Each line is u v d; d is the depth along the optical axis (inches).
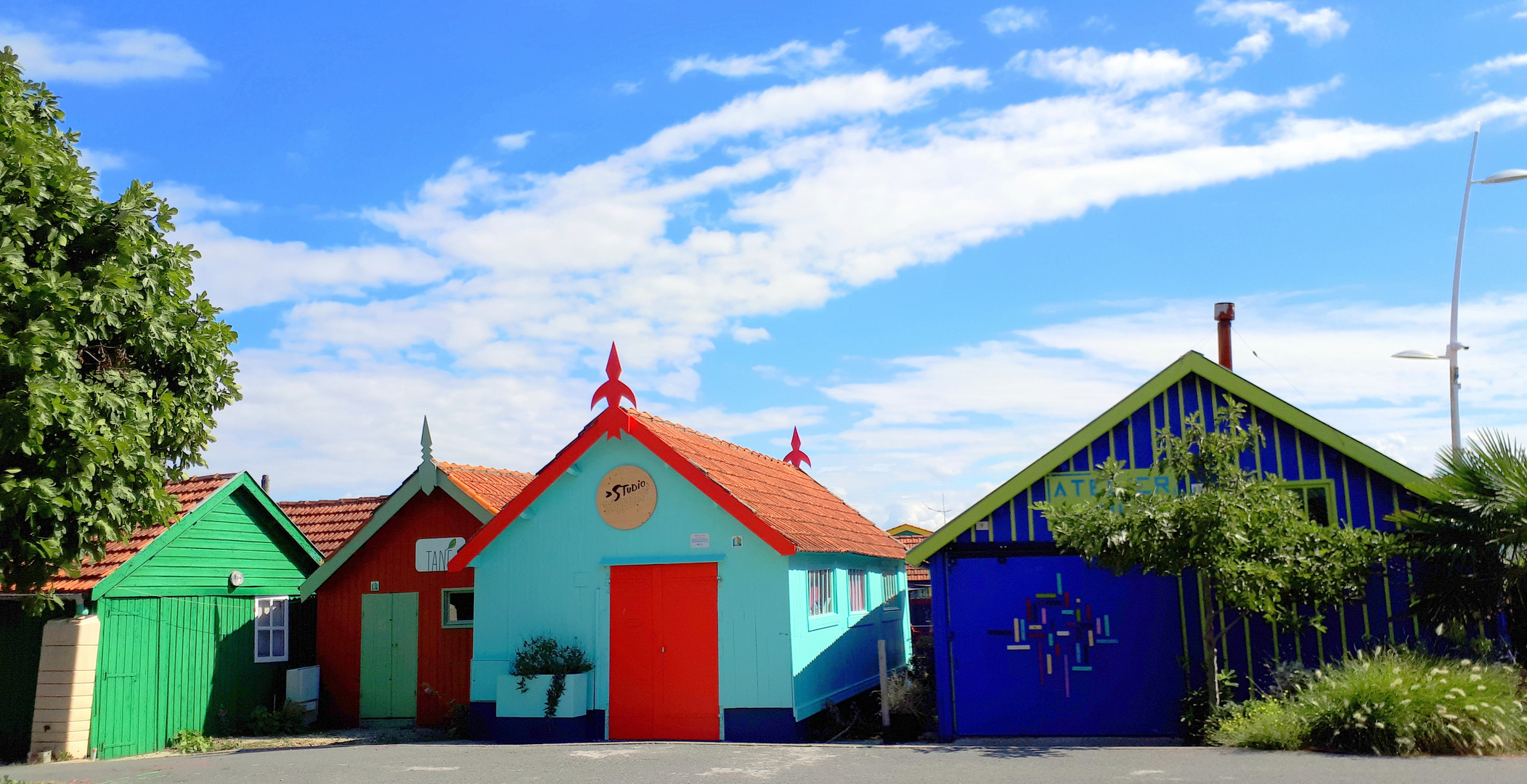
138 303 512.4
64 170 496.4
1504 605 493.4
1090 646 563.8
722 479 645.9
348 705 766.5
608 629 635.5
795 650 608.4
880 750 501.7
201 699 699.4
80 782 472.1
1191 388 566.9
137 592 660.1
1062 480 576.1
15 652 634.2
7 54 517.3
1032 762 438.9
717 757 484.4
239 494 749.3
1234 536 464.8
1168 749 462.9
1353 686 437.1
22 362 440.1
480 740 634.2
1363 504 537.0
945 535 580.7
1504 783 345.4
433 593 758.5
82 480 470.6
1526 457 474.3
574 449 643.5
